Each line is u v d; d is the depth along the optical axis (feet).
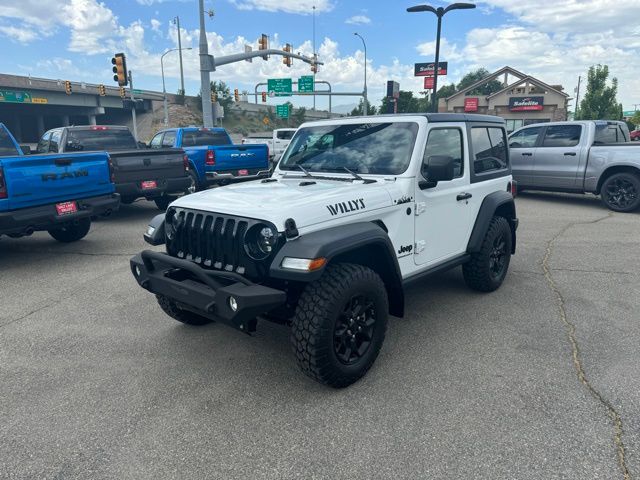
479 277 16.29
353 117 14.64
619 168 33.47
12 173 19.20
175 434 9.44
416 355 12.53
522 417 9.77
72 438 9.36
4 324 14.98
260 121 263.29
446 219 14.08
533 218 31.63
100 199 23.17
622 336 13.48
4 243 25.79
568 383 11.03
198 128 39.78
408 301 16.42
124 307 16.28
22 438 9.38
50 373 11.90
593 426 9.42
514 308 15.70
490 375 11.46
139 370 11.98
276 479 8.19
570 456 8.58
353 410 10.12
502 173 16.99
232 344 13.35
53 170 20.79
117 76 65.67
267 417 9.94
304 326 9.97
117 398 10.74
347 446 8.99
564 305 15.90
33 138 221.66
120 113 223.51
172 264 10.66
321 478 8.18
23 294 17.70
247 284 9.82
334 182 12.84
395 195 12.15
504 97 146.20
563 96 140.46
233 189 12.50
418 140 12.87
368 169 13.17
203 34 65.46
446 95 258.57
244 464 8.57
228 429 9.57
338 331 10.52
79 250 24.13
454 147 14.48
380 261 11.63
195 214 11.16
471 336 13.64
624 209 33.14
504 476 8.13
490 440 9.06
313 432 9.42
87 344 13.48
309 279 9.30
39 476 8.35
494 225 16.21
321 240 9.77
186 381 11.43
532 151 37.06
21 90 168.14
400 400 10.47
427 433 9.32
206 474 8.34
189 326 14.61
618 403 10.19
